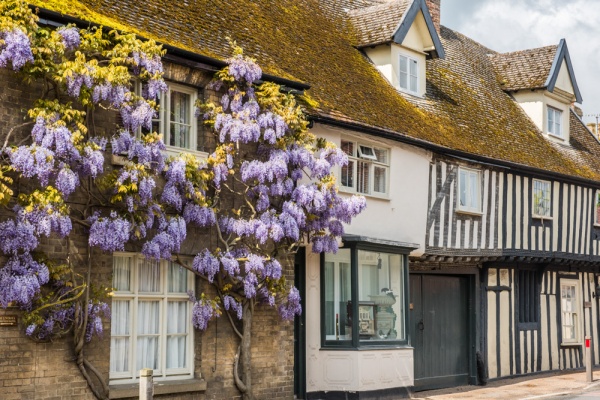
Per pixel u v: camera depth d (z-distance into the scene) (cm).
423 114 1708
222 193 1162
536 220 1912
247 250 1161
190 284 1138
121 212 1010
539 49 2219
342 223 1378
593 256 2075
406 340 1462
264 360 1205
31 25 938
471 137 1781
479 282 1794
